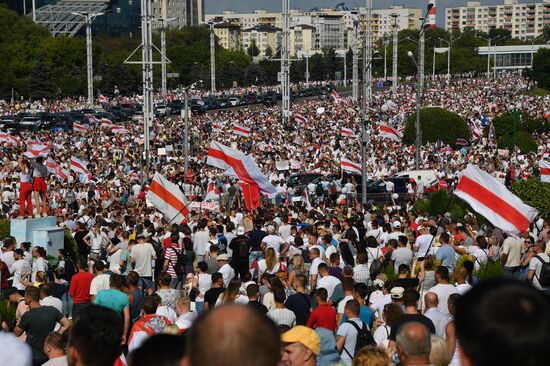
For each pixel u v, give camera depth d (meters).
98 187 50.00
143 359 5.34
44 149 53.84
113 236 28.62
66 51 182.12
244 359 3.95
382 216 30.38
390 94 164.38
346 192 51.91
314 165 67.38
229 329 4.00
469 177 21.16
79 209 40.34
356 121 103.50
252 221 30.61
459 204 38.34
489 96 165.88
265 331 4.02
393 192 55.38
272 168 63.69
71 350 6.82
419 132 63.56
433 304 13.44
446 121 91.75
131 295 16.77
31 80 164.50
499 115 109.25
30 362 6.56
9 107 146.38
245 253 23.80
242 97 163.38
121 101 158.12
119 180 55.38
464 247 23.94
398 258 22.17
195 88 199.12
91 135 90.19
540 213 38.34
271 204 40.59
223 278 18.81
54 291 19.25
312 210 31.33
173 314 15.58
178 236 24.17
